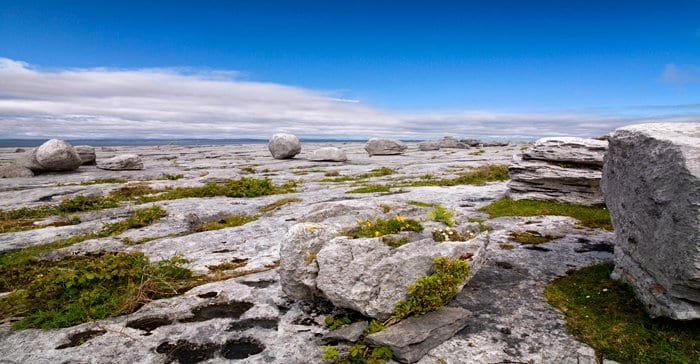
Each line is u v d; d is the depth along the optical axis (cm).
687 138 713
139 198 2181
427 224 905
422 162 4147
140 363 671
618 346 680
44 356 695
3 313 873
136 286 939
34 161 3194
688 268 632
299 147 4644
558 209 1661
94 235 1476
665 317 721
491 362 646
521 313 799
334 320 779
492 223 1495
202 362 670
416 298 732
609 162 979
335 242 787
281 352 691
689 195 630
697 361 629
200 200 2088
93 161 3881
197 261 1177
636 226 815
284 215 1734
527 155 1886
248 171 3444
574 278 952
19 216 1797
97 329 785
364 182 2736
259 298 899
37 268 1174
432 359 655
